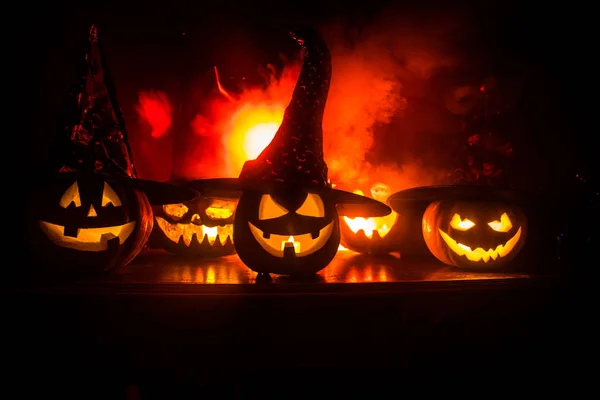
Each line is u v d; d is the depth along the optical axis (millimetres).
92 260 1718
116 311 1486
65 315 1467
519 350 1832
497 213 2074
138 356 1491
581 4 3160
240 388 2109
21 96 2619
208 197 2207
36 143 2641
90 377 1489
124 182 1764
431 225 2154
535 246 2750
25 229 1702
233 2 2951
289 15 3014
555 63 3172
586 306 1907
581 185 3055
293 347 1551
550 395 1872
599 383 1880
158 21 2855
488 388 1932
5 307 1443
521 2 3156
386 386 2102
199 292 1510
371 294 1622
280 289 1552
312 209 1775
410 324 1671
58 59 2672
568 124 3135
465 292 1745
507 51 3156
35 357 1454
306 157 1774
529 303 1848
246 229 1726
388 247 2648
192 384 2100
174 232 2402
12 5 2596
